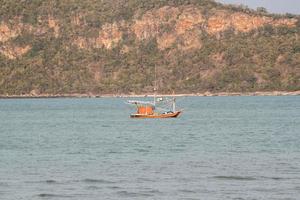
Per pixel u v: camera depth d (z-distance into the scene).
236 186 103.25
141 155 140.88
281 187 102.25
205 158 134.12
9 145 167.38
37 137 194.62
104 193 99.12
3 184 105.31
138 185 104.38
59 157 138.38
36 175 113.12
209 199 95.19
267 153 142.12
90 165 125.00
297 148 151.88
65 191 100.50
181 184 104.88
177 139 181.75
